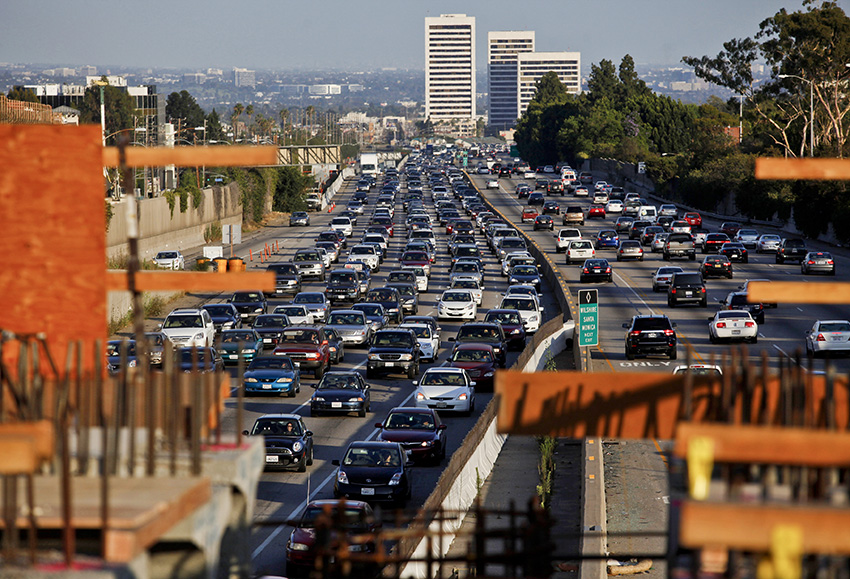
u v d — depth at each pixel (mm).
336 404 134000
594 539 77562
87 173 33188
